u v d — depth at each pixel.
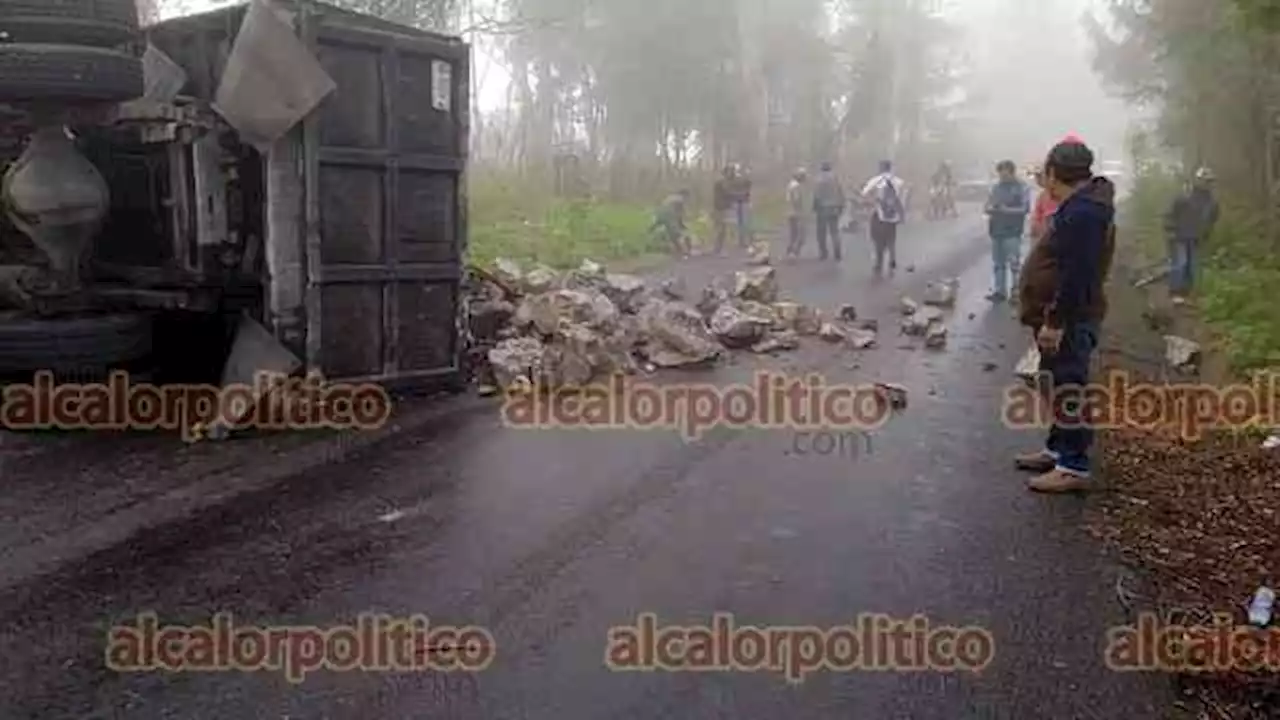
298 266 7.89
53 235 7.89
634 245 21.50
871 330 12.18
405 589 4.82
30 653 4.16
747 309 12.24
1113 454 7.23
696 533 5.60
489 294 10.84
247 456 6.95
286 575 4.96
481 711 3.78
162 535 5.46
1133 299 14.95
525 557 5.23
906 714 3.81
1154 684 4.05
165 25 8.52
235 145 8.07
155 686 3.92
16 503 5.95
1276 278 13.08
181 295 8.07
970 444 7.48
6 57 7.29
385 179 8.33
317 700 3.84
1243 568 5.20
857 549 5.41
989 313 13.95
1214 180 18.05
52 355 7.71
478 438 7.47
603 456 7.06
